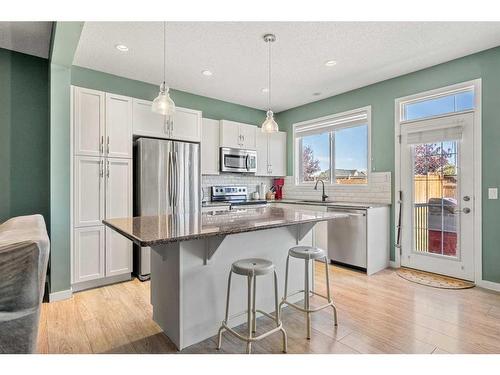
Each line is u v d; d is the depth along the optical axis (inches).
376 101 162.6
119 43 116.3
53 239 111.7
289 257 106.9
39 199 130.2
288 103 202.7
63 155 114.7
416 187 147.6
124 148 134.7
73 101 120.9
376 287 124.6
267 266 76.0
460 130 130.8
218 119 194.2
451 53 125.8
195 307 81.8
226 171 183.0
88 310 102.9
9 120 124.3
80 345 80.4
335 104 184.7
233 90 175.0
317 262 167.3
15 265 57.2
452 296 113.9
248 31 107.7
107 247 128.6
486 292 117.7
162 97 92.3
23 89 127.1
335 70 144.3
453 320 94.0
